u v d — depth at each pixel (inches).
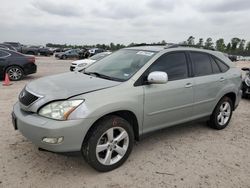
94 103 125.7
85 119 121.7
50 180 127.0
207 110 192.4
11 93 314.3
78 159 148.6
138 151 162.6
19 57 439.5
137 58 164.7
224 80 199.2
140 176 134.0
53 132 117.0
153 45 188.5
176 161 151.6
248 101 334.3
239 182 132.9
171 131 200.2
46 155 151.3
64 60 1270.9
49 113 121.6
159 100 154.3
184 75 172.6
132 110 140.8
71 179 128.7
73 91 128.0
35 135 121.6
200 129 208.1
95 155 129.3
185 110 173.5
